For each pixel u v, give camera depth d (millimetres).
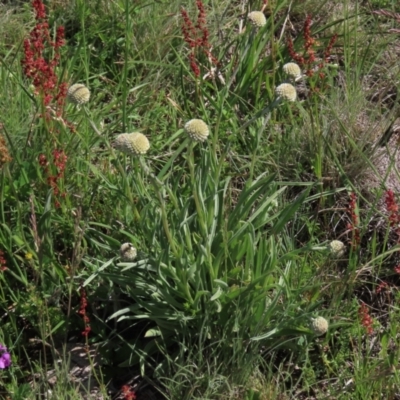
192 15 1284
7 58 1187
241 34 1180
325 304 947
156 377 883
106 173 1005
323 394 870
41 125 1006
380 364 872
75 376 891
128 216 957
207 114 1110
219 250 870
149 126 1141
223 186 902
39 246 843
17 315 911
